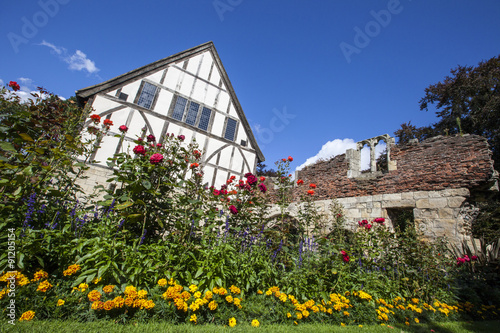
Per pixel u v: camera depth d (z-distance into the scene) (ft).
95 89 28.07
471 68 42.70
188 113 32.89
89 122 25.89
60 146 10.19
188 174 28.84
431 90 48.14
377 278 12.36
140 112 29.68
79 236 8.64
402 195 19.53
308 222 14.93
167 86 32.04
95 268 7.31
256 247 10.53
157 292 7.60
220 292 8.00
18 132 9.25
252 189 13.56
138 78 30.55
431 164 18.53
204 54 35.68
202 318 7.36
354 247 14.96
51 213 9.11
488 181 15.72
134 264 7.82
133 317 6.65
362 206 22.02
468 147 16.94
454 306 12.44
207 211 11.58
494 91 40.11
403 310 10.83
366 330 8.36
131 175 10.29
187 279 8.44
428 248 13.94
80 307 6.45
